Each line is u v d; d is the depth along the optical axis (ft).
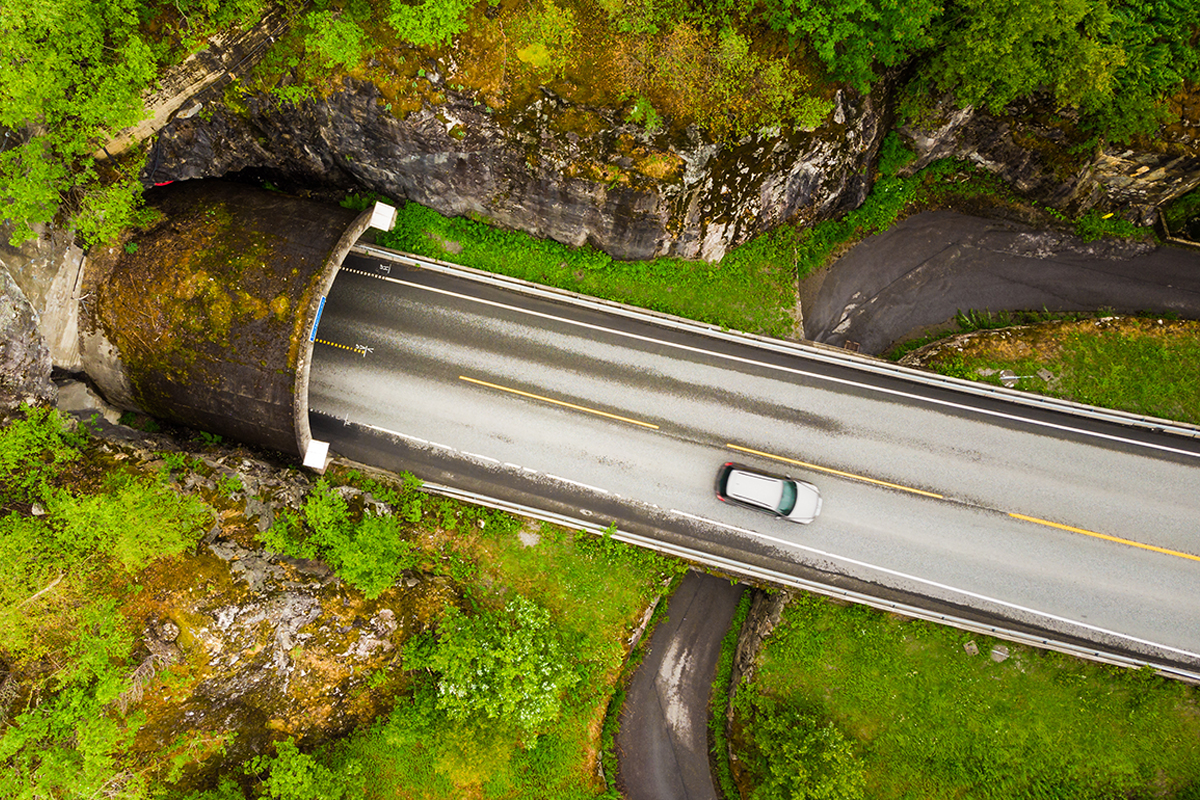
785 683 63.46
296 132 61.05
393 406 65.92
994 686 62.03
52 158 52.37
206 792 53.01
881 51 55.93
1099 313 70.33
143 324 55.47
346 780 57.88
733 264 67.97
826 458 64.39
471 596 63.10
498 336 66.33
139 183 53.72
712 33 54.85
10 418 51.67
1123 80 59.47
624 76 54.08
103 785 46.24
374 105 56.70
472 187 63.21
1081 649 61.21
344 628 56.08
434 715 58.59
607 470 65.10
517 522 64.80
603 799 61.82
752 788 63.98
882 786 61.26
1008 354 66.44
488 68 54.65
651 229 62.90
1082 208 70.49
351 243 56.85
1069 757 60.85
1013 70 56.65
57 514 48.55
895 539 63.41
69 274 55.01
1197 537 61.87
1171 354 66.03
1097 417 63.62
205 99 56.59
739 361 65.72
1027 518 63.00
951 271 71.72
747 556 64.08
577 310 66.74
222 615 51.06
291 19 54.03
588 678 63.05
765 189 62.39
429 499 65.00
